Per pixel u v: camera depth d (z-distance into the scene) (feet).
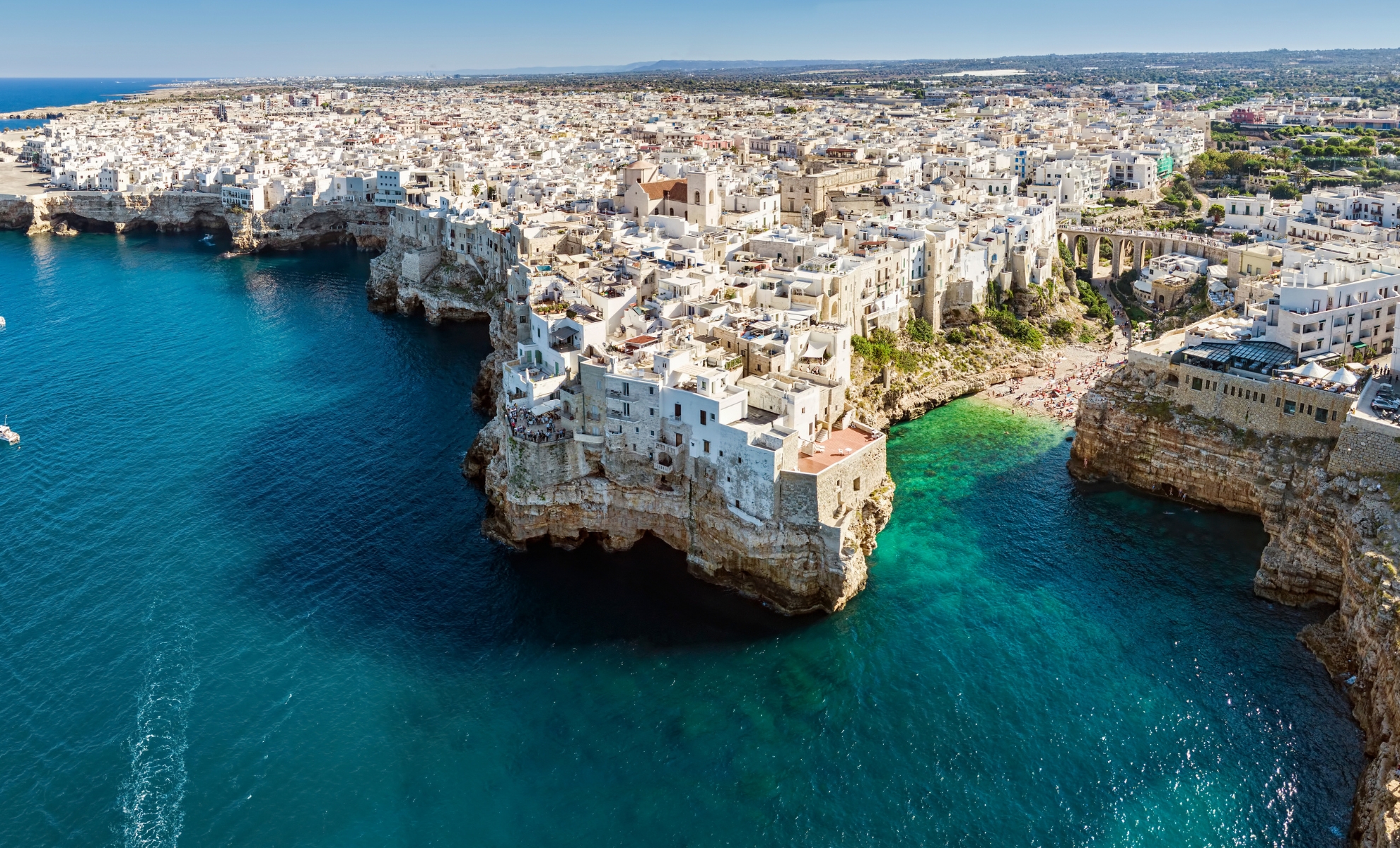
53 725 324.39
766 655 361.51
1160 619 379.55
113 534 436.35
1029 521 452.35
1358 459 380.78
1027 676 350.23
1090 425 487.20
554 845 284.20
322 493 474.90
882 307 581.94
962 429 550.77
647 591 398.01
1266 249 637.30
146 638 366.22
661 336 433.48
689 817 293.64
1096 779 306.96
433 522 449.06
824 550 375.25
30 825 288.10
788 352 431.84
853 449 401.70
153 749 315.58
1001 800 299.99
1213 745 318.04
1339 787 299.79
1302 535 384.68
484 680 348.18
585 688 344.90
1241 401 443.73
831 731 326.03
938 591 398.62
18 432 542.57
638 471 408.26
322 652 360.69
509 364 454.81
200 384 621.72
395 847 283.38
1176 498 467.11
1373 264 495.00
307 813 294.05
